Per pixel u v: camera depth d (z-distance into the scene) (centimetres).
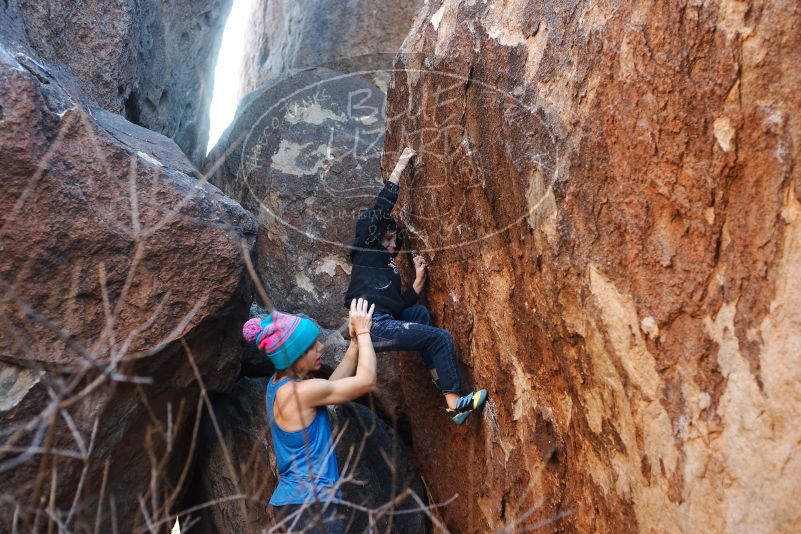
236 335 348
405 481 398
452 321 350
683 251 238
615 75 255
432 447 384
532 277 292
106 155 296
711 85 228
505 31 306
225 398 395
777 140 214
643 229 248
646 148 246
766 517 209
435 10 354
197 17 543
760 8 218
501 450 330
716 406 226
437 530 388
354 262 361
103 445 313
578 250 267
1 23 322
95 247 290
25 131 272
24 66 292
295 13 562
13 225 274
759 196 219
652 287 245
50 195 280
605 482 273
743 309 221
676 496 237
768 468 210
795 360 206
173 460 369
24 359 280
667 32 240
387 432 410
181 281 307
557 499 300
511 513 328
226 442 383
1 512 285
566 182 270
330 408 391
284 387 304
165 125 517
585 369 273
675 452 237
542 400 304
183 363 326
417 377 380
